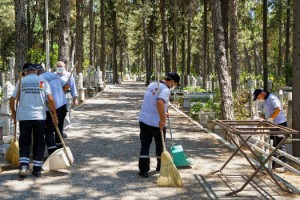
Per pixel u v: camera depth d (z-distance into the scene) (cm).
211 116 1257
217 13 1109
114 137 1058
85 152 863
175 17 3059
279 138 812
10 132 959
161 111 636
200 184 635
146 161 668
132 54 9288
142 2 3994
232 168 738
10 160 722
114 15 4744
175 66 3098
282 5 3009
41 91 671
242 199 561
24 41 1086
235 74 1591
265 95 808
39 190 594
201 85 2964
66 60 1584
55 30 4216
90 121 1365
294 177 706
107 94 2819
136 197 568
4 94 949
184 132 1170
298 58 840
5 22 4406
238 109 1273
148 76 4372
